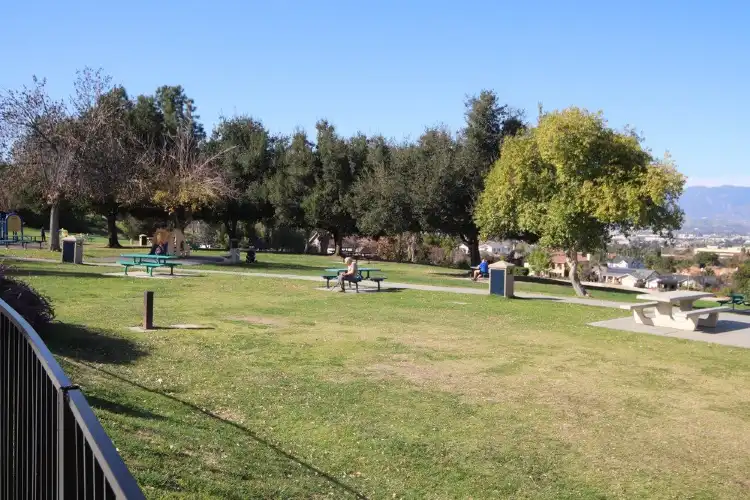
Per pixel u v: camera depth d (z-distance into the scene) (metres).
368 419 8.20
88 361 9.73
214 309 16.91
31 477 3.36
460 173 36.94
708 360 12.59
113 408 6.94
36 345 3.23
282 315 16.48
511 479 6.52
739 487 6.52
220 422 7.58
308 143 49.72
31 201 47.00
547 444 7.59
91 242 53.88
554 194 24.62
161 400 8.01
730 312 20.72
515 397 9.52
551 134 23.09
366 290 23.39
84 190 33.72
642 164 23.34
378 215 40.59
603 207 22.53
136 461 5.29
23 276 21.27
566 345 13.72
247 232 56.50
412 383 10.08
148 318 13.30
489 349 13.01
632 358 12.59
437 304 19.84
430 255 52.53
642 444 7.71
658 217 23.59
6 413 4.20
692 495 6.29
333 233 51.22
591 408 9.10
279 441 7.27
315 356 11.70
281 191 49.25
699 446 7.70
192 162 39.56
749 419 8.80
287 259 41.09
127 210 47.44
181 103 51.16
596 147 23.23
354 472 6.57
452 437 7.68
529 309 19.28
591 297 24.14
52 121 33.12
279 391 9.23
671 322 16.48
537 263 30.14
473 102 37.72
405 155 40.62
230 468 5.80
